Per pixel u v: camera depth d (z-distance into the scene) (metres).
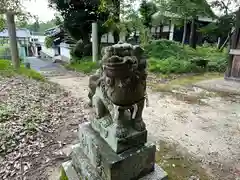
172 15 11.16
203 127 3.01
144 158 1.36
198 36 15.57
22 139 2.39
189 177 1.88
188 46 11.62
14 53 5.95
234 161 2.16
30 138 2.44
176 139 2.62
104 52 1.12
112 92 1.14
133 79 1.09
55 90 4.66
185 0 10.06
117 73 1.02
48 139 2.49
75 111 3.45
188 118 3.34
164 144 2.48
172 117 3.37
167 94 4.79
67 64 10.57
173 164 2.08
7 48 10.61
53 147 2.33
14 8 5.44
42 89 4.45
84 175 1.48
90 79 1.50
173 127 2.98
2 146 2.20
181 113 3.56
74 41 11.64
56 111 3.34
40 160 2.08
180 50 9.70
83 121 3.05
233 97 4.61
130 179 1.33
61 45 13.63
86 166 1.49
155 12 11.22
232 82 6.09
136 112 1.31
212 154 2.29
